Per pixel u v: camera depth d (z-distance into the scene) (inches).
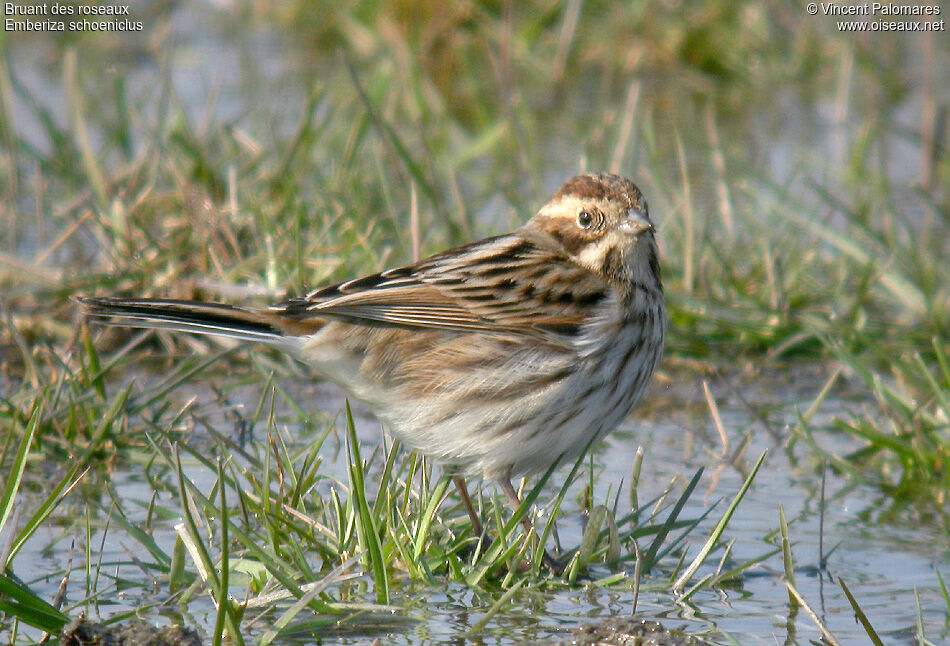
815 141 799.1
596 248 390.6
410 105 784.3
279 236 559.8
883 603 324.2
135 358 491.5
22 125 775.7
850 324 545.0
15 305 542.6
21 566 333.7
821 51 929.5
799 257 597.6
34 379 458.0
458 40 904.9
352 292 374.6
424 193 603.2
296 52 944.3
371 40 921.5
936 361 531.5
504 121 738.2
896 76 896.3
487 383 370.0
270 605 307.3
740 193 692.1
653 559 345.7
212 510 320.8
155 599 314.3
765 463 439.5
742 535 375.2
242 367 518.9
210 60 914.1
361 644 291.9
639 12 926.4
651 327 391.5
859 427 459.8
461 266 385.1
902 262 599.5
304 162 645.9
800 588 335.9
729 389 506.9
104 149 692.7
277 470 381.7
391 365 373.4
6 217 641.0
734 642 295.3
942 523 385.7
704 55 919.7
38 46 945.5
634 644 285.4
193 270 549.0
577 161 746.2
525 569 347.3
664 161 751.1
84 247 613.9
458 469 379.9
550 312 373.1
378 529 335.9
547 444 377.1
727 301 566.9
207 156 659.4
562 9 922.7
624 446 455.5
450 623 305.7
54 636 288.2
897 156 791.1
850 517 390.6
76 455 416.5
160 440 417.1
